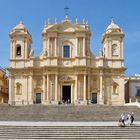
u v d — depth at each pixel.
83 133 48.94
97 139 47.78
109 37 98.62
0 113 70.19
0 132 49.19
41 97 97.56
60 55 97.50
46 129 49.75
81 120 64.94
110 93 97.00
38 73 98.06
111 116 68.44
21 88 97.69
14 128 50.12
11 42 99.00
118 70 97.50
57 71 96.31
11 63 98.25
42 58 98.06
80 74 95.94
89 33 98.25
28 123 56.91
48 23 98.88
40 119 65.56
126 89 118.81
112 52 98.31
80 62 96.19
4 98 123.94
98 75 97.25
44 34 98.44
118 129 50.16
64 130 49.53
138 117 67.12
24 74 98.06
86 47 98.12
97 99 96.81
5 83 126.06
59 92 96.62
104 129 50.00
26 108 74.19
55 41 97.25
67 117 67.56
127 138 48.28
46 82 96.50
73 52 97.69
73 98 96.19
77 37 97.25
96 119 65.62
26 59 98.31
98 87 97.00
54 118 66.44
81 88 96.12
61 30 97.94
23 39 98.81
